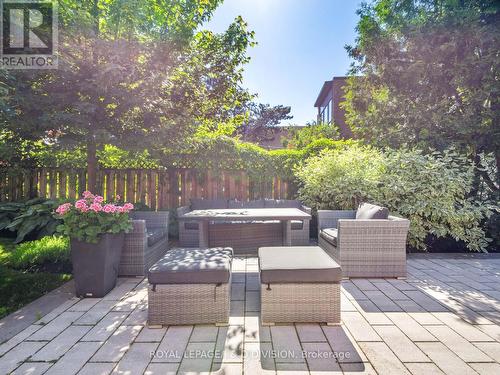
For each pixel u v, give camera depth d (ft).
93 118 15.92
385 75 23.02
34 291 11.24
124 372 6.43
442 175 17.62
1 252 16.01
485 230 18.88
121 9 14.48
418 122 21.99
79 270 10.62
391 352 7.21
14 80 12.90
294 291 8.66
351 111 27.07
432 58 21.02
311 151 22.52
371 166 19.42
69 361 6.83
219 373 6.41
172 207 21.89
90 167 17.84
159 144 17.38
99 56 15.31
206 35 18.45
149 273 8.50
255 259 16.16
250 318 9.09
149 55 15.83
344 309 9.71
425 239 18.66
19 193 22.21
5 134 15.89
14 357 6.99
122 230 11.80
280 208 18.29
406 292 11.20
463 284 12.10
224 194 22.13
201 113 19.49
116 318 9.06
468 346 7.47
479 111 20.26
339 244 12.88
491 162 20.40
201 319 8.58
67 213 10.66
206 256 9.96
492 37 18.93
